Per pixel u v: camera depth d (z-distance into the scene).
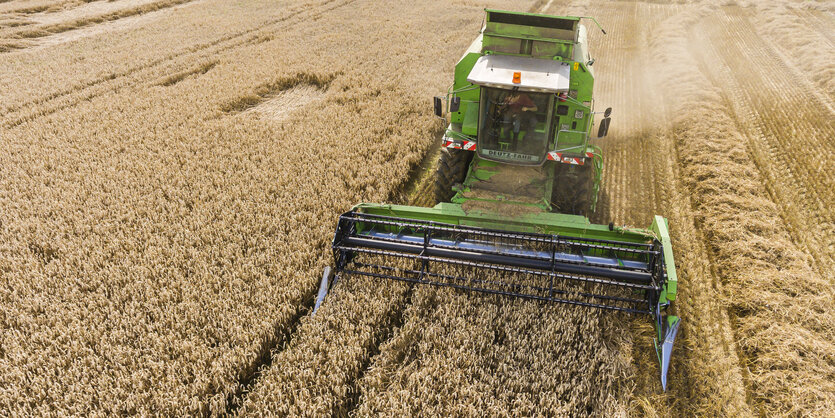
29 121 12.55
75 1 26.98
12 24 22.25
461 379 5.25
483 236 6.60
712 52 18.78
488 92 6.70
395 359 5.64
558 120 6.96
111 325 5.86
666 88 14.79
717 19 24.30
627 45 19.98
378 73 15.65
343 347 5.53
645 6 26.92
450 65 16.53
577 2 28.19
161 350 5.45
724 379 5.41
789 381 5.27
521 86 6.28
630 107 13.60
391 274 6.66
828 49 17.22
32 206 8.55
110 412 4.88
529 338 5.73
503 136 7.01
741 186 9.14
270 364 5.73
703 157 10.20
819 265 7.21
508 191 7.26
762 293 6.41
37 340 5.63
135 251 7.18
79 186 9.11
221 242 7.38
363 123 11.96
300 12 24.77
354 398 5.35
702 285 6.84
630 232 6.04
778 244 7.41
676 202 8.95
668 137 11.67
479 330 5.73
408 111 12.74
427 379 5.14
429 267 6.69
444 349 5.66
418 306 6.17
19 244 7.38
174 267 6.84
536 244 6.38
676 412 5.12
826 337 5.80
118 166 9.99
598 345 5.57
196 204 8.52
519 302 6.13
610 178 9.79
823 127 11.85
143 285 6.49
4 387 5.09
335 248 6.29
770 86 14.88
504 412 4.82
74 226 7.98
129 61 17.44
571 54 6.93
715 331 6.06
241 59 17.25
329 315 6.04
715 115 12.23
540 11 25.83
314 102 13.73
